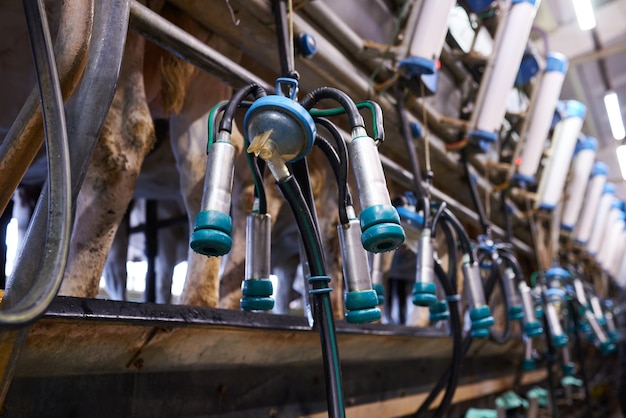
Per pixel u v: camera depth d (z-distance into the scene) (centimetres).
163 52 182
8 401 119
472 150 327
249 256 119
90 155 98
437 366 333
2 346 85
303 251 128
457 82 353
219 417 173
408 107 268
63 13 99
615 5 658
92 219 160
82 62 98
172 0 185
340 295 265
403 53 236
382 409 263
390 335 230
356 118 103
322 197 272
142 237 392
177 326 136
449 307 209
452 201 330
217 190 97
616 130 768
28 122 95
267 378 195
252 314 159
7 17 147
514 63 306
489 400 439
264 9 185
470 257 204
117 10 108
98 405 137
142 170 262
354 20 249
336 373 110
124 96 170
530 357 319
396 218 95
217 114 109
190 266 184
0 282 238
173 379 159
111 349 133
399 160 325
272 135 99
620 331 469
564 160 437
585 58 696
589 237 579
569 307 425
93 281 159
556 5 659
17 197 272
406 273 500
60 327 114
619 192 975
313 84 227
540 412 466
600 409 654
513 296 264
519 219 478
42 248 89
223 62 162
